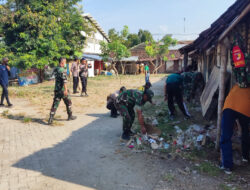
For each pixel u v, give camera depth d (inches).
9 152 171.8
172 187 124.3
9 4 706.2
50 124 245.4
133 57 1501.0
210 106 216.2
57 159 161.0
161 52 1322.6
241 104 138.1
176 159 159.0
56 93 244.8
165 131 214.7
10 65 664.4
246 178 130.8
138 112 186.9
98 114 298.2
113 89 581.3
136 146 181.6
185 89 335.6
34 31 690.8
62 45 760.3
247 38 170.4
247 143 147.2
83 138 204.4
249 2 121.0
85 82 446.6
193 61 496.4
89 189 123.4
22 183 128.6
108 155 167.6
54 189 123.1
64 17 791.7
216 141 166.9
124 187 125.3
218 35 162.6
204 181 129.7
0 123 247.3
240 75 137.5
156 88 590.6
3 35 733.3
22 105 354.6
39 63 682.2
